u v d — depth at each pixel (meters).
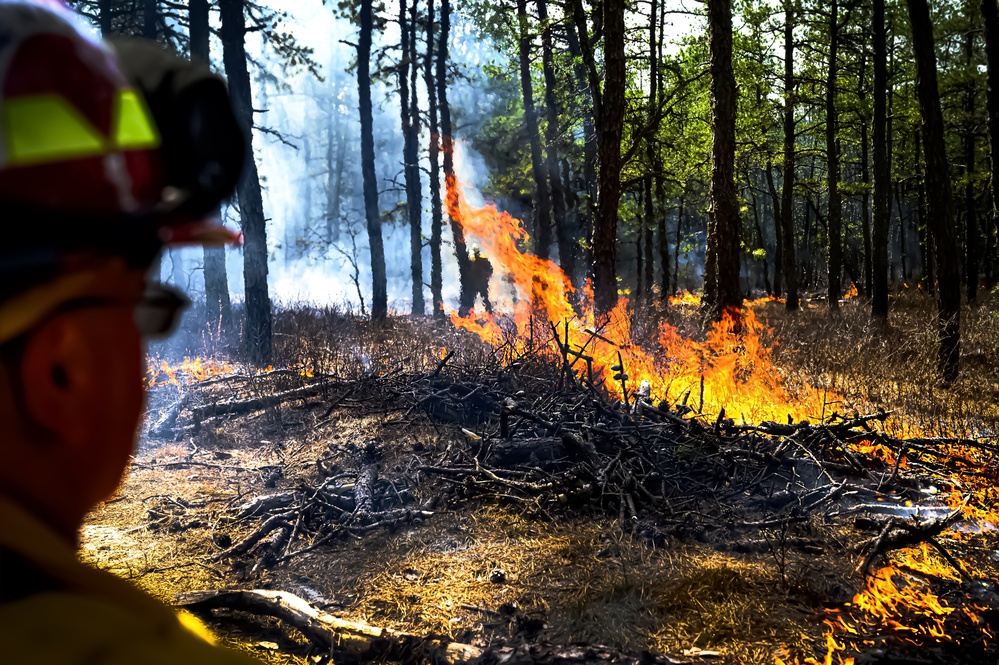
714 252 13.74
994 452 6.58
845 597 4.23
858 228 50.03
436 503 5.62
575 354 7.91
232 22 12.95
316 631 3.73
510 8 20.42
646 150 20.44
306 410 8.49
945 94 27.62
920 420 8.58
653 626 3.92
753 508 5.56
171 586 4.46
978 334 14.96
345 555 4.88
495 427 7.14
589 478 5.70
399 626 4.00
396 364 10.38
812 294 38.62
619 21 12.81
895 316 19.62
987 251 38.72
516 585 4.41
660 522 5.21
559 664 3.59
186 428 7.91
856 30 26.14
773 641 3.79
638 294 28.05
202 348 13.21
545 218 21.45
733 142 13.85
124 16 18.09
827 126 26.47
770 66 26.81
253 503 5.59
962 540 5.03
